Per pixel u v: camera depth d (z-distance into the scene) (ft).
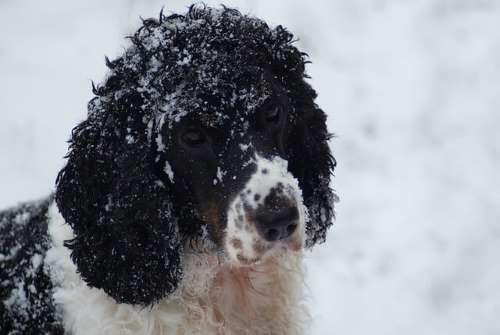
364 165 35.47
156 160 17.43
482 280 29.96
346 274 30.40
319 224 20.07
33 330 19.25
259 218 16.05
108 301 18.53
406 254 31.01
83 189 17.87
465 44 42.27
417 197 33.58
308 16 44.11
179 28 17.99
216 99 16.71
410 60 41.52
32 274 19.49
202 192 17.15
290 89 19.27
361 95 39.42
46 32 44.29
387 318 28.68
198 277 18.53
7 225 21.24
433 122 37.65
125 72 17.88
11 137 37.11
